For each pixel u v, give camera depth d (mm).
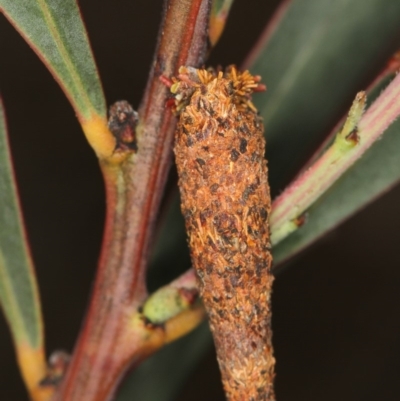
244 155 149
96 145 152
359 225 388
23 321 169
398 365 382
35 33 149
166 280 177
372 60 184
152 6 379
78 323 365
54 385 170
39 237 373
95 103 151
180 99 149
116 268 159
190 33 149
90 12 375
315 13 185
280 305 381
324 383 382
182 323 161
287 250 167
